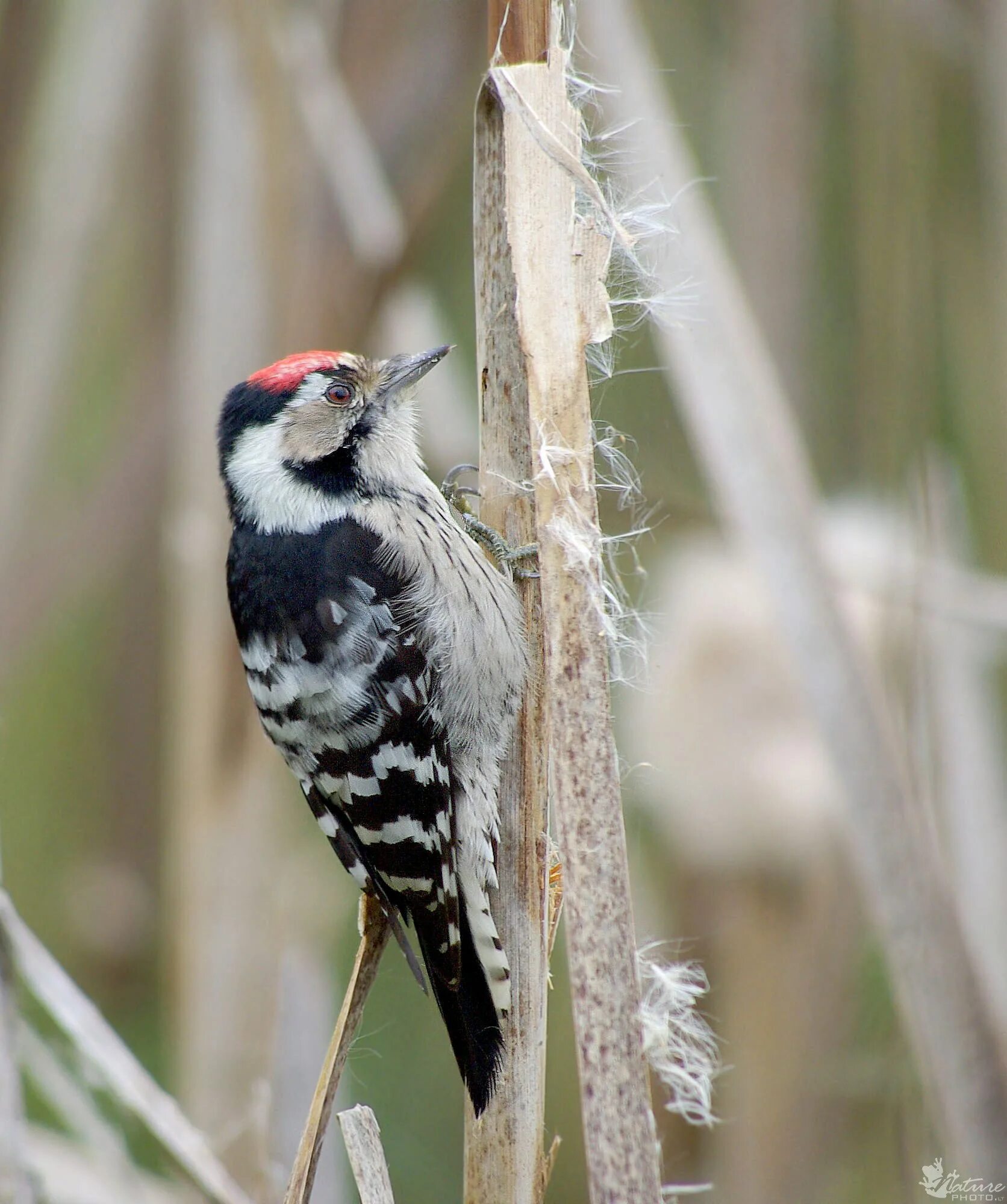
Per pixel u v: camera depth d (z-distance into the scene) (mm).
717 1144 8609
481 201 6109
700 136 10469
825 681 6543
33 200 9828
